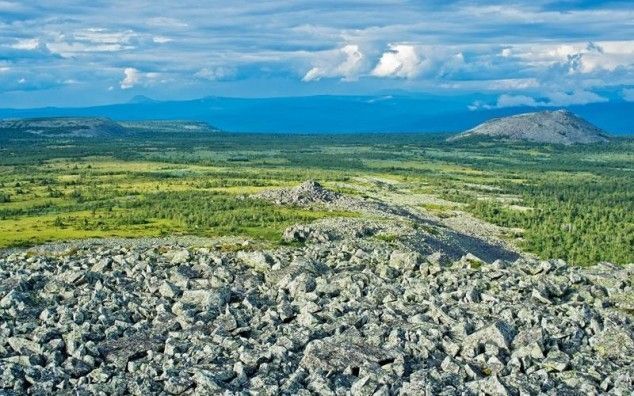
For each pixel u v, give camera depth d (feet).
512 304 204.95
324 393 142.72
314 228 526.16
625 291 228.43
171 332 178.81
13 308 197.26
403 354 160.86
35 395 144.15
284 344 167.63
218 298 206.59
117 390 145.38
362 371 152.46
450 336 176.86
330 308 197.36
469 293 210.79
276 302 211.20
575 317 192.03
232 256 283.79
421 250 508.94
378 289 216.33
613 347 172.55
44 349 168.45
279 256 276.41
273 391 141.28
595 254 605.31
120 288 225.35
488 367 158.92
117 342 172.14
